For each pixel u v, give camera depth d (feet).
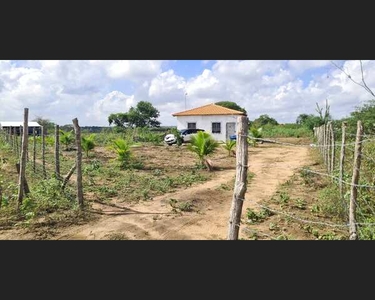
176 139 95.14
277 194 30.86
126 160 50.80
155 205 28.73
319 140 65.72
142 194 31.83
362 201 22.95
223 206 28.71
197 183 38.88
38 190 28.14
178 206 28.02
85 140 60.75
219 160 60.70
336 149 37.06
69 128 107.14
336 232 20.52
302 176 38.58
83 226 23.00
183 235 21.40
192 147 49.96
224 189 35.04
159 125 212.64
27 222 22.65
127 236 21.18
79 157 26.18
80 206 26.13
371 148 31.53
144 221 24.30
